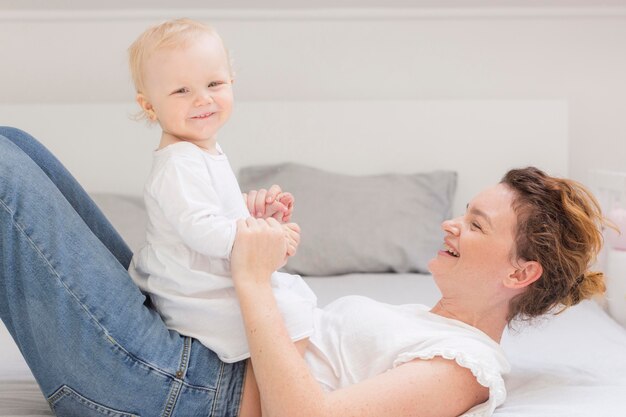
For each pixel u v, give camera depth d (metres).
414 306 1.54
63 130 3.03
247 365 1.35
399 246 2.72
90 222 1.58
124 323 1.29
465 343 1.31
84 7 3.16
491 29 3.20
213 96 1.37
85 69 3.21
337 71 3.21
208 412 1.34
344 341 1.38
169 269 1.33
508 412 1.33
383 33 3.20
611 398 1.40
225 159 1.41
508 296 1.43
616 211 2.42
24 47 3.20
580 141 3.24
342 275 2.73
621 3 3.16
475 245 1.41
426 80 3.22
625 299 2.34
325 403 1.20
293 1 3.17
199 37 1.37
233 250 1.30
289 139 3.05
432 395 1.24
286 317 1.33
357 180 2.90
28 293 1.27
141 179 3.04
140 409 1.31
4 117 3.02
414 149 3.05
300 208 2.80
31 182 1.28
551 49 3.20
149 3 3.16
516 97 3.22
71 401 1.32
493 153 3.05
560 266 1.38
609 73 3.21
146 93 1.39
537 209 1.38
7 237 1.25
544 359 1.72
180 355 1.31
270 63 3.21
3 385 1.59
